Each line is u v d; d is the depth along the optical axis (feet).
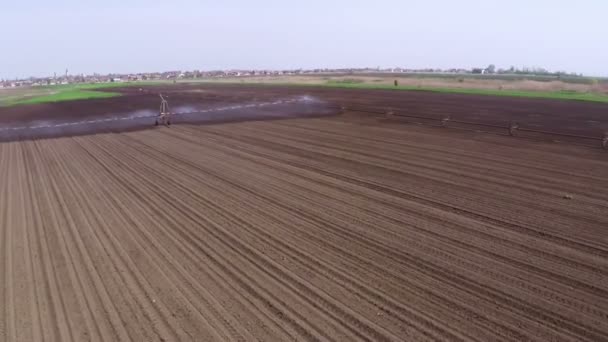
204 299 27.89
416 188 49.93
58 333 24.85
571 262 31.73
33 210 46.57
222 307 26.86
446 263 31.91
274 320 25.31
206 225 40.50
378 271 30.96
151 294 28.71
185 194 50.11
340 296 27.84
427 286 28.81
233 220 41.52
